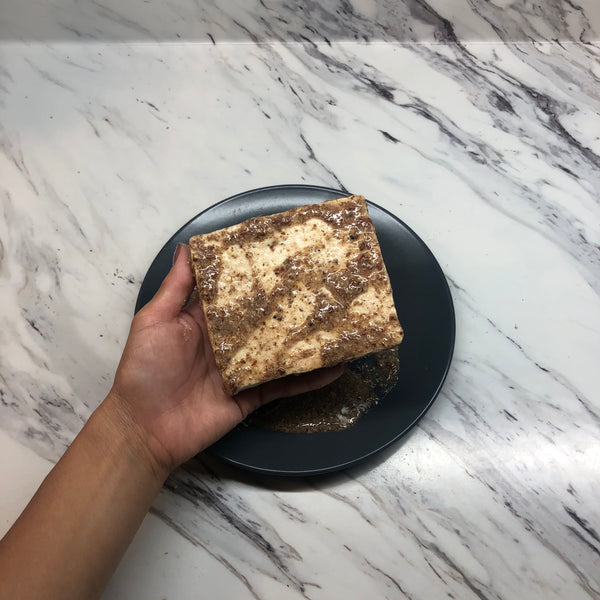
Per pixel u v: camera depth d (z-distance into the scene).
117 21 0.55
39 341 0.47
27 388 0.46
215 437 0.40
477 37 0.55
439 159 0.52
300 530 0.42
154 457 0.38
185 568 0.41
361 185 0.51
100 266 0.49
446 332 0.43
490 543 0.42
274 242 0.39
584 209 0.50
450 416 0.45
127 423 0.38
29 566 0.33
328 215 0.39
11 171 0.52
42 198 0.51
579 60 0.55
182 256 0.40
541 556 0.42
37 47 0.55
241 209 0.46
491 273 0.48
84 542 0.34
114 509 0.36
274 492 0.43
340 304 0.38
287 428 0.41
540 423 0.44
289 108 0.54
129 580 0.41
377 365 0.43
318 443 0.41
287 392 0.41
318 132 0.53
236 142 0.53
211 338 0.38
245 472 0.43
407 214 0.50
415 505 0.43
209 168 0.52
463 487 0.43
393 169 0.52
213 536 0.42
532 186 0.51
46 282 0.48
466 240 0.49
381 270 0.38
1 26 0.55
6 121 0.53
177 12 0.54
